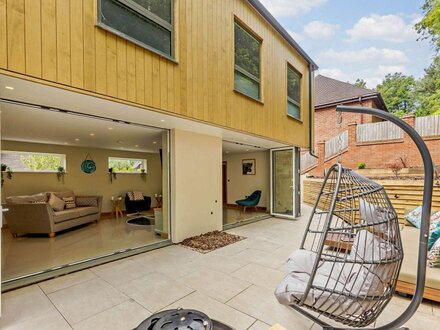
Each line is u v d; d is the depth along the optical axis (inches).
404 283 93.0
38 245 165.2
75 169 274.7
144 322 49.1
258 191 315.3
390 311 85.3
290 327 77.0
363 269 62.8
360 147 369.7
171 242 169.6
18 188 234.2
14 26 81.0
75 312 84.7
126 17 115.4
